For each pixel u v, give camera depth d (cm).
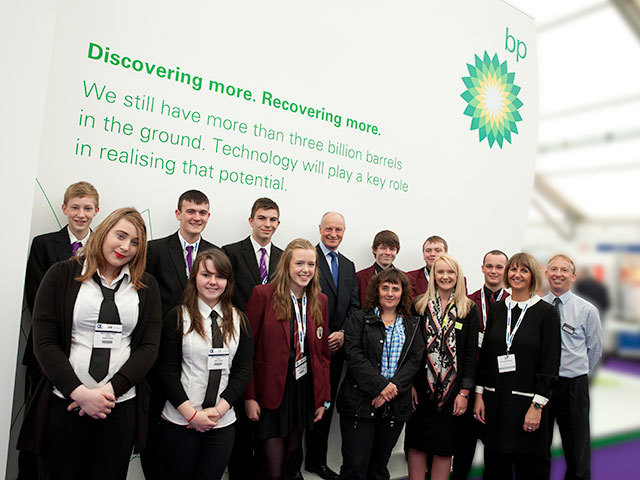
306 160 307
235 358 188
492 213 421
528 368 231
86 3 232
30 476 206
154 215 251
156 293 173
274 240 294
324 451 289
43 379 156
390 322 238
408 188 362
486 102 416
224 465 182
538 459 236
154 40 251
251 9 283
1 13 178
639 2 623
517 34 447
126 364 158
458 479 283
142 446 167
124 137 242
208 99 268
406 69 360
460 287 246
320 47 313
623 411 549
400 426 235
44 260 204
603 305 722
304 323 222
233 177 277
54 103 224
